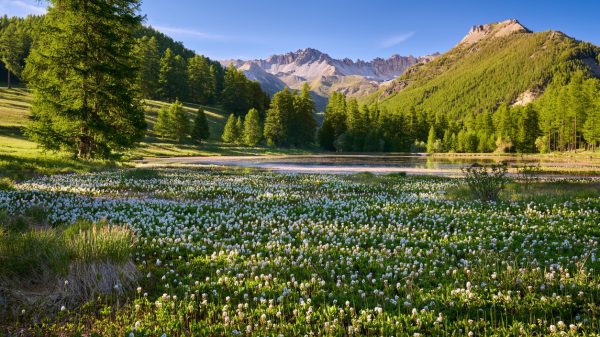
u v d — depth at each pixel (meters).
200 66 149.62
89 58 30.59
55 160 28.75
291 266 7.27
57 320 5.16
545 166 51.47
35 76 30.36
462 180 28.20
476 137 120.19
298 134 121.19
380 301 5.69
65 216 11.09
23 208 11.80
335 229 10.14
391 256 7.93
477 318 4.94
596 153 86.56
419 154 109.50
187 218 11.49
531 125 114.19
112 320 5.22
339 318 5.14
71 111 29.44
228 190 19.27
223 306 5.52
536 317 4.98
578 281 5.91
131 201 14.70
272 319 5.21
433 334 4.66
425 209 13.45
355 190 20.75
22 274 6.03
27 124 30.59
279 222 11.21
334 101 126.81
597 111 89.19
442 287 6.05
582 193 17.00
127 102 32.59
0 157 26.16
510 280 6.10
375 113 130.12
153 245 8.57
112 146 33.53
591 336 4.33
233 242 9.12
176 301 5.77
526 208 13.40
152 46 134.12
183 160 64.75
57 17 30.78
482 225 10.66
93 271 6.06
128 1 32.88
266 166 51.50
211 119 126.44
